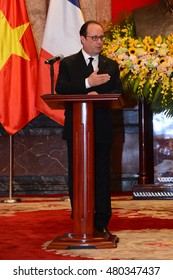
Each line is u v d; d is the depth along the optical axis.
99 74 4.88
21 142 10.72
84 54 4.93
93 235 4.71
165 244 4.79
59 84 4.77
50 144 10.75
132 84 7.01
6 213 7.30
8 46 9.17
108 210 4.98
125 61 6.56
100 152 4.92
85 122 4.54
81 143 4.55
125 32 8.14
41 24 10.85
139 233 5.45
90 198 4.61
